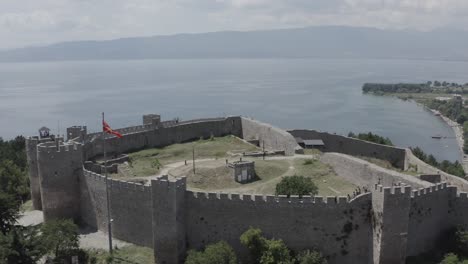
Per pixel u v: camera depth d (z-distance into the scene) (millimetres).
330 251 60188
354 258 60281
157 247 60500
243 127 118625
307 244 60281
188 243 62781
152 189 59531
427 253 61094
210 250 56531
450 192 62281
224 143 108812
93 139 92562
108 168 83062
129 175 81750
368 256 60219
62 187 71562
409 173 80375
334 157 83875
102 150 94500
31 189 80562
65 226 62406
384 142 123250
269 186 76188
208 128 116500
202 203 61688
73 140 84312
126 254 62406
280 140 101312
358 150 101500
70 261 61125
